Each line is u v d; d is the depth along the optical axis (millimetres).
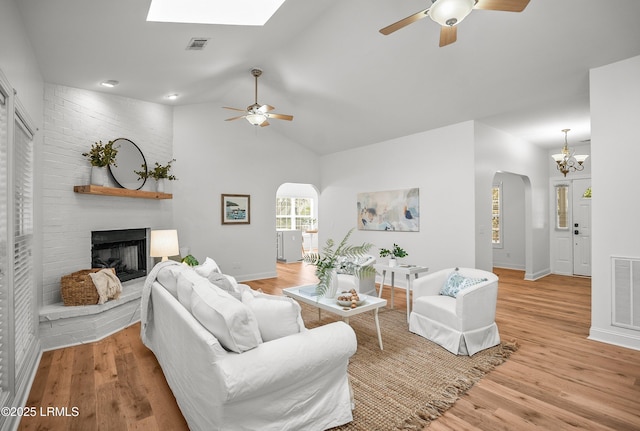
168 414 2145
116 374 2672
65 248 3703
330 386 1966
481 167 5008
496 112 4598
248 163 6391
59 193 3678
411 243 5660
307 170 7297
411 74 4133
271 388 1675
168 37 3145
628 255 3158
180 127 5602
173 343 2236
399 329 3656
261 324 1910
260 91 5359
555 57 3346
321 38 3857
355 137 6223
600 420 2049
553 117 4824
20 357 2410
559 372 2670
